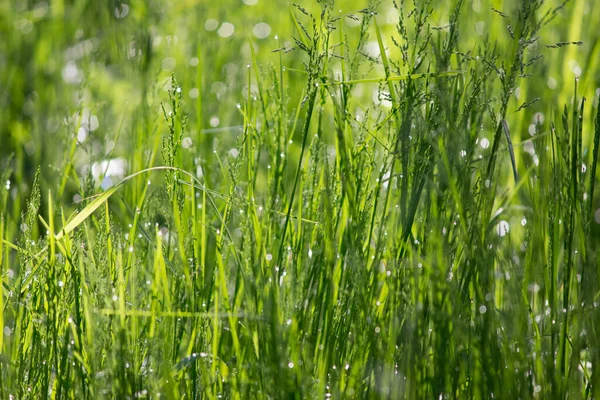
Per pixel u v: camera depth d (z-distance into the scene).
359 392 1.97
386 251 2.05
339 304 2.01
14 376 2.00
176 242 2.11
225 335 2.05
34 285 2.05
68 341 2.00
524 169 2.32
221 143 2.43
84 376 2.00
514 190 2.10
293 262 2.01
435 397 1.97
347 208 2.03
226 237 2.08
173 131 2.06
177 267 2.04
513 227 2.25
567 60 2.50
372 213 2.05
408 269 2.00
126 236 2.12
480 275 1.97
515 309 1.97
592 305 1.97
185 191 2.14
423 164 2.01
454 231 2.01
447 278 1.98
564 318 1.98
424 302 1.98
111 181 2.45
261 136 2.17
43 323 2.02
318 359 1.99
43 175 2.50
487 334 1.96
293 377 1.95
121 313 1.97
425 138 2.01
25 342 2.03
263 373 1.96
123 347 1.97
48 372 2.00
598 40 2.45
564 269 2.01
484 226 1.98
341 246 2.03
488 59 2.05
